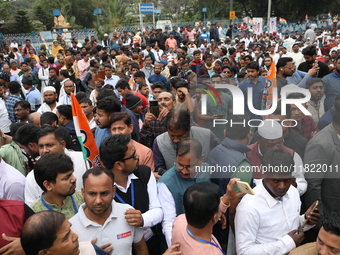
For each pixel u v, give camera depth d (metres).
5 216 2.18
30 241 1.76
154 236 2.89
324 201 2.30
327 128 2.12
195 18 54.66
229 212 2.62
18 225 2.21
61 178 2.39
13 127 3.74
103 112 3.68
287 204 2.41
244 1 46.72
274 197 2.37
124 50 13.88
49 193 2.45
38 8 47.16
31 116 4.38
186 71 9.65
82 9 47.72
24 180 3.02
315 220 2.38
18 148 3.50
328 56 9.31
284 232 2.39
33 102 7.18
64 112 4.41
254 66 5.70
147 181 2.75
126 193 2.67
